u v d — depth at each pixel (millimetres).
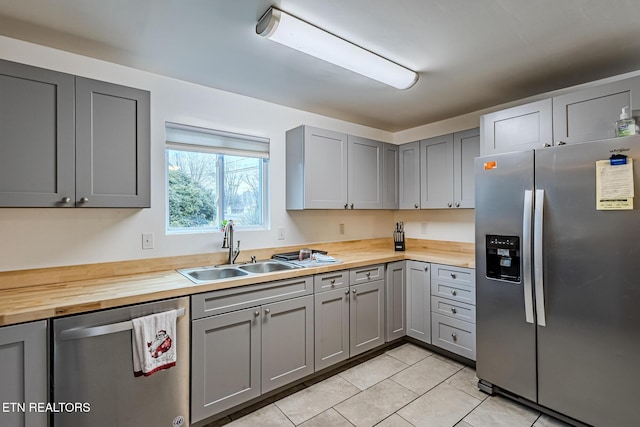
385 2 1471
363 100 2783
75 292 1658
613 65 2113
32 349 1360
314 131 2758
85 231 1980
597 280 1691
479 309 2217
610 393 1659
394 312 2969
